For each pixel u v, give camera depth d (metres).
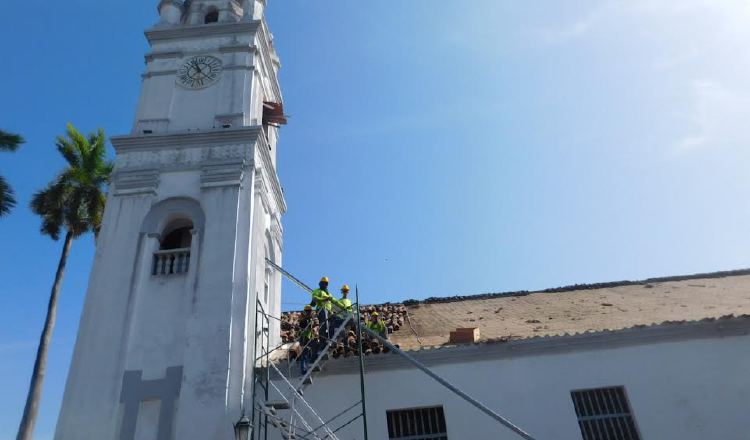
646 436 15.95
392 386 16.58
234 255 17.08
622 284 24.94
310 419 16.06
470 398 14.41
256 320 16.83
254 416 15.14
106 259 17.34
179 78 21.09
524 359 17.02
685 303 20.77
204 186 18.31
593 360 16.98
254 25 22.16
